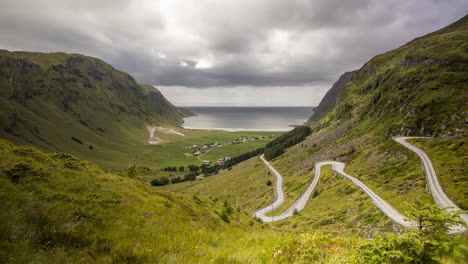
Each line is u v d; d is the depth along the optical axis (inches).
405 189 2082.9
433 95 4037.9
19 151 569.6
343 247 368.5
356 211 2049.7
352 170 3430.1
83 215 391.2
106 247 294.8
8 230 261.1
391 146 3353.8
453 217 272.1
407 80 5383.9
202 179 7677.2
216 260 309.9
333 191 2965.1
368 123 5408.5
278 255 351.9
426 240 261.9
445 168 2149.4
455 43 5999.0
